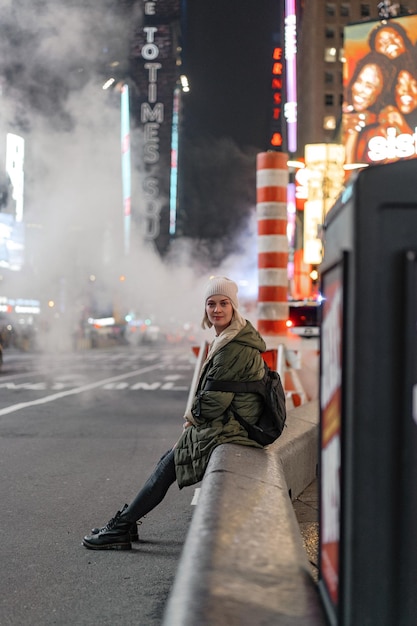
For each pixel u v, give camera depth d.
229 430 4.93
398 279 2.04
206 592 2.43
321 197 38.97
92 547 5.55
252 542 2.93
